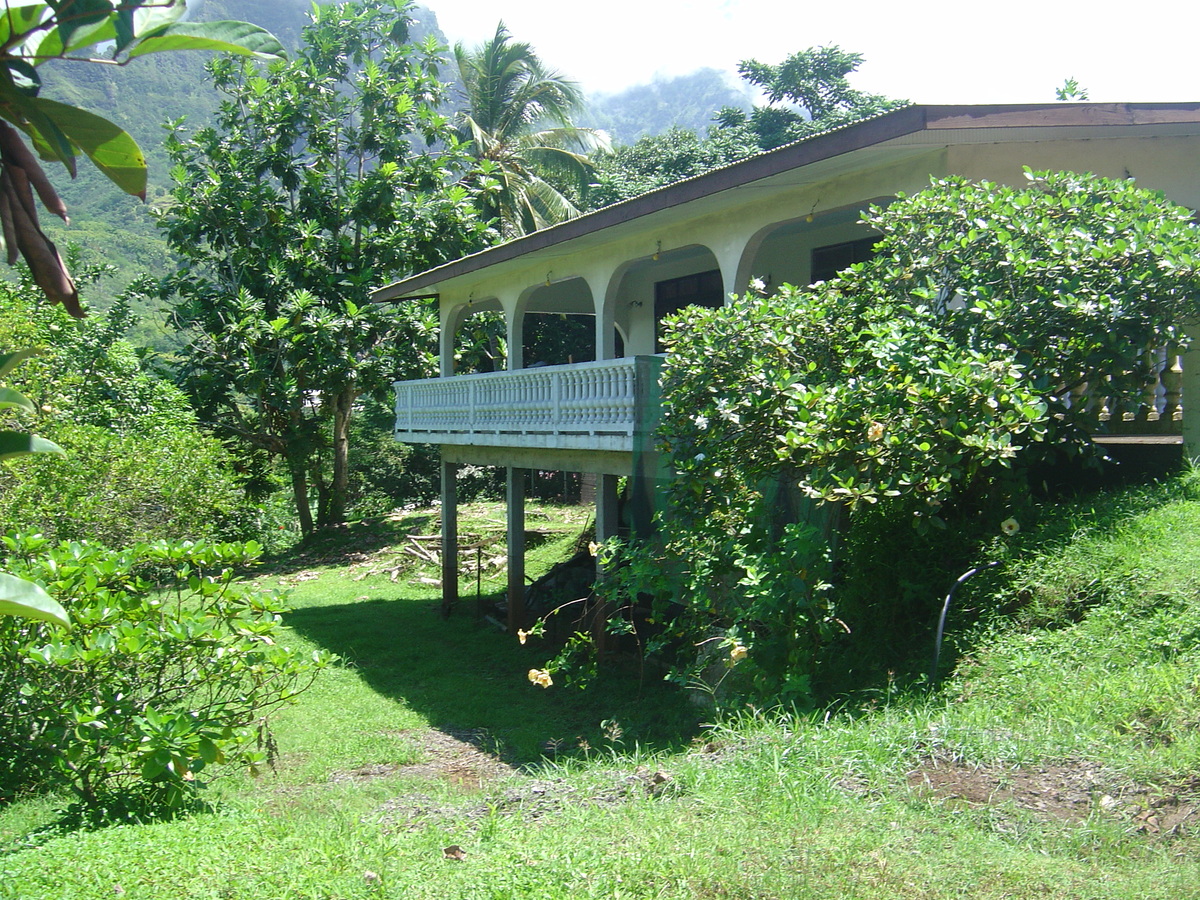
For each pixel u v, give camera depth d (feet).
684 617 29.53
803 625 23.95
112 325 72.33
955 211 26.13
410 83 79.00
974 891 11.82
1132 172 32.37
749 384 25.31
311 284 74.79
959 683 20.65
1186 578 20.84
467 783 26.37
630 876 12.71
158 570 24.32
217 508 51.93
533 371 39.81
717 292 47.24
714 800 15.62
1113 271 25.40
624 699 34.42
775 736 18.49
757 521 25.30
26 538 21.39
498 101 94.27
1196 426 29.40
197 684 22.00
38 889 13.37
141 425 65.57
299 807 21.80
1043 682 19.15
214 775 26.86
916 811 14.65
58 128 4.94
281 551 84.38
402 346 75.10
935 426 22.20
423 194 76.28
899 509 24.86
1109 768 15.17
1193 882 11.55
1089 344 24.91
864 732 18.16
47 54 4.59
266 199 75.25
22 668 20.36
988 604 23.32
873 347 23.32
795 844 13.37
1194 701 16.63
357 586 65.57
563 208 92.07
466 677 40.52
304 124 78.43
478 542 70.85
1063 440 25.82
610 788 17.46
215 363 73.26
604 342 42.27
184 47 4.75
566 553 64.49
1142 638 19.61
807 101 110.32
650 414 32.60
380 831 15.94
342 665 43.09
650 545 29.09
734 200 34.17
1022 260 24.75
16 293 62.80
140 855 14.80
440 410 50.52
